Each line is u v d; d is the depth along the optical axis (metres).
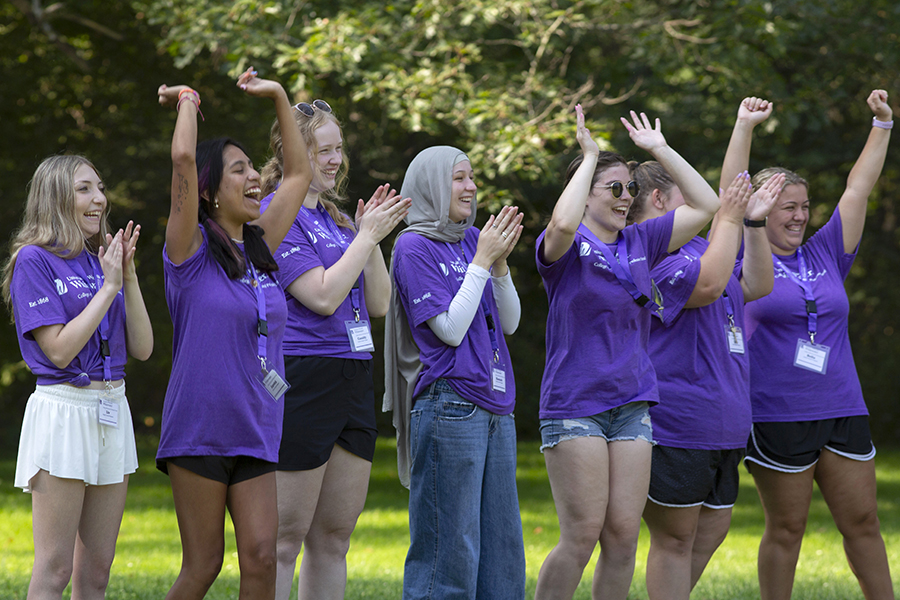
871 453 13.54
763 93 33.91
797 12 33.31
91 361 10.88
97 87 46.34
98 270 11.27
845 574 19.12
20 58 44.66
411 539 11.50
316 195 11.73
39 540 10.54
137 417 50.94
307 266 11.00
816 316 13.55
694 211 12.07
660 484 12.14
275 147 11.93
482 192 30.00
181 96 9.61
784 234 13.93
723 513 12.81
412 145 44.09
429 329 11.42
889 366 51.81
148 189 46.72
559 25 32.50
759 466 13.54
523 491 33.88
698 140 43.47
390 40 30.70
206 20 29.77
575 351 11.66
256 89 10.03
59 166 11.01
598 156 11.84
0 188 45.41
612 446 11.59
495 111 29.70
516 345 51.31
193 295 9.48
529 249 48.09
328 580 11.42
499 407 11.48
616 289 11.59
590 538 11.39
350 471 11.39
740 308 12.99
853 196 14.21
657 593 12.22
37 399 10.68
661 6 36.91
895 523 27.48
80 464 10.61
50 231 10.86
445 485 11.16
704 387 12.23
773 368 13.52
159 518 27.11
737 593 16.81
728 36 32.12
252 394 9.52
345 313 11.40
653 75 40.00
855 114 45.22
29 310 10.58
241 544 9.45
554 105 30.23
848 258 14.21
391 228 11.19
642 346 11.87
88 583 10.98
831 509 13.63
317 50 28.47
